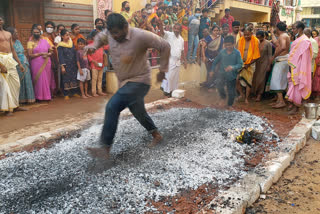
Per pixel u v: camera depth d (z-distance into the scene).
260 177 3.18
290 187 3.25
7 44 5.88
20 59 6.46
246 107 6.76
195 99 7.48
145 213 2.61
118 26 2.99
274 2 16.86
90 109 6.46
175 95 7.05
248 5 14.05
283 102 6.70
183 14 10.05
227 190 2.91
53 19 7.98
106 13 7.83
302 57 5.59
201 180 3.15
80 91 7.96
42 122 5.48
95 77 7.70
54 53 7.48
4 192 2.88
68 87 7.41
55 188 2.95
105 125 3.29
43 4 7.68
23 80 6.63
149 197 2.83
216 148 3.95
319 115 5.62
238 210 2.64
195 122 5.02
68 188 2.95
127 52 3.17
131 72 3.31
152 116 5.34
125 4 8.05
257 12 16.08
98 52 7.60
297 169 3.69
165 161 3.52
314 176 3.51
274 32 9.91
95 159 3.48
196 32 9.78
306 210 2.83
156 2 9.34
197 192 2.95
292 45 5.76
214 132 4.52
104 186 2.98
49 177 3.15
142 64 3.32
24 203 2.72
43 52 6.81
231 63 6.00
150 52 8.97
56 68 7.70
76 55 7.42
